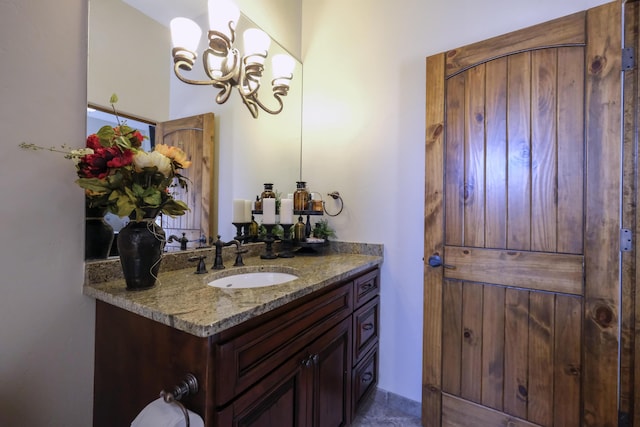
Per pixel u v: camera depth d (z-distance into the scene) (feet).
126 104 3.73
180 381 2.51
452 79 4.78
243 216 5.50
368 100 5.99
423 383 5.02
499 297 4.41
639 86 3.64
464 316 4.67
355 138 6.12
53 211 3.04
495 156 4.43
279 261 5.15
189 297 2.96
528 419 4.19
